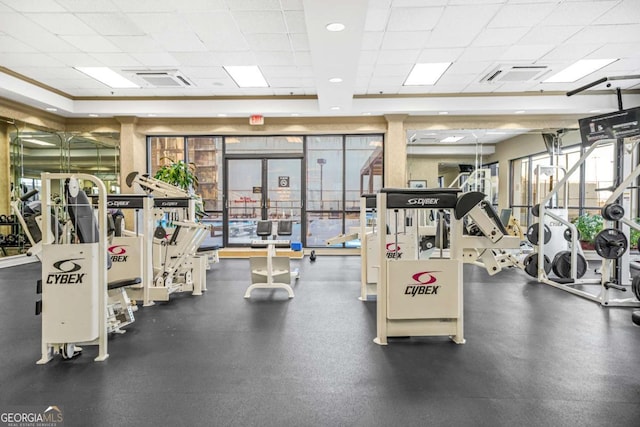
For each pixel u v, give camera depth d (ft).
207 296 16.37
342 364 9.32
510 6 13.83
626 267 17.98
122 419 6.95
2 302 15.47
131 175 17.81
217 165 30.12
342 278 20.16
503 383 8.32
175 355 9.89
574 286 18.29
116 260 14.65
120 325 11.88
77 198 9.68
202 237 17.15
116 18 14.75
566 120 26.45
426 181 27.43
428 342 10.87
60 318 9.37
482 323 12.57
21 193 26.43
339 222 30.12
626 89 23.99
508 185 27.17
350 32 13.93
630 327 12.12
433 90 24.52
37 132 26.94
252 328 12.05
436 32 15.96
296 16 14.60
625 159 17.47
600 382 8.36
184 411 7.20
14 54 18.37
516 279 19.92
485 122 27.02
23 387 8.20
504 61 19.33
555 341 10.88
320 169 29.99
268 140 29.94
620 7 13.91
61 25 15.31
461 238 11.03
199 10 14.12
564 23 15.17
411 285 10.69
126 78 22.08
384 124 27.89
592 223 24.49
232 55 18.56
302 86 23.81
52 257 9.34
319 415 7.07
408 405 7.42
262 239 23.30
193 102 26.07
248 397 7.72
